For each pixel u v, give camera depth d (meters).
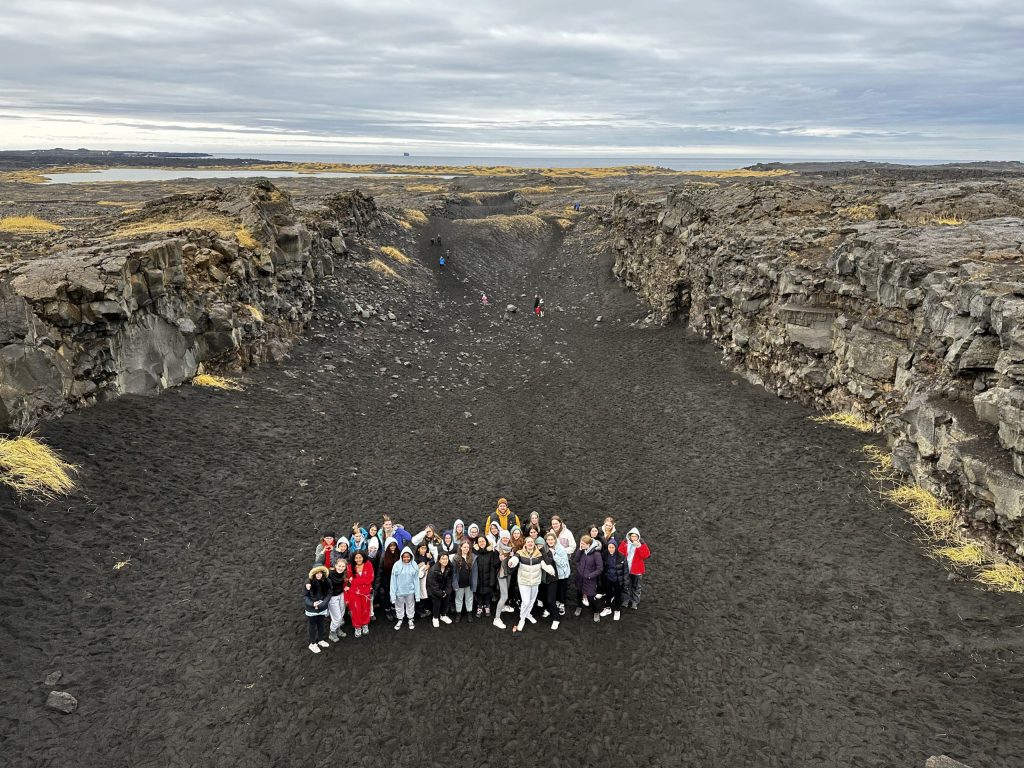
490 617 12.58
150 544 13.27
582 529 15.86
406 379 28.22
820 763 9.19
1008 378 13.23
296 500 16.42
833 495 16.23
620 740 9.84
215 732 9.52
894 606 12.04
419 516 16.30
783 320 22.77
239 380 22.92
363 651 11.48
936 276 16.61
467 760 9.47
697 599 13.01
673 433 21.73
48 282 16.23
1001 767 8.62
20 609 10.58
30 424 14.45
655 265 40.88
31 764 8.47
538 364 31.70
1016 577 11.91
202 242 24.55
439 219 73.88
